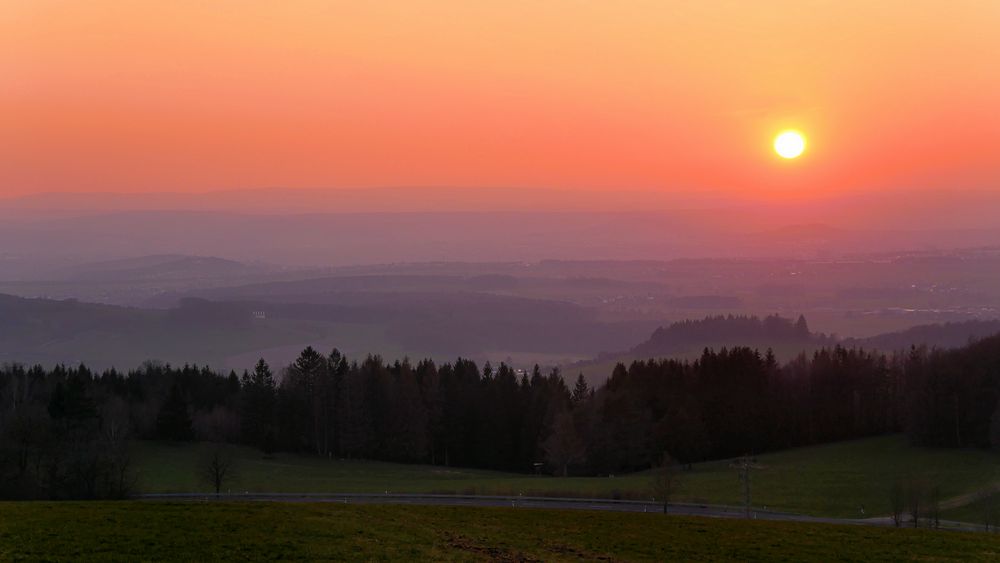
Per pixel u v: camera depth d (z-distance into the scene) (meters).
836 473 94.69
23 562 33.59
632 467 109.38
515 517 51.50
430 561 36.94
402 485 88.75
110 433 89.19
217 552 36.25
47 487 69.88
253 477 92.44
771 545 45.91
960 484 86.75
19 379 112.94
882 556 43.62
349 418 114.44
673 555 42.94
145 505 45.62
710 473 98.88
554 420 108.44
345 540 39.47
